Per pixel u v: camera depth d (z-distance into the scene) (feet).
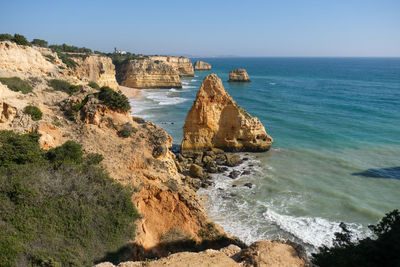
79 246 47.24
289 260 41.96
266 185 109.09
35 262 41.16
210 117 138.82
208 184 109.09
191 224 62.64
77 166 60.34
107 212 54.80
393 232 43.57
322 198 99.04
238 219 86.79
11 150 57.00
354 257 43.42
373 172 119.03
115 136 78.07
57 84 120.16
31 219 46.73
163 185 66.13
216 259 41.68
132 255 51.34
